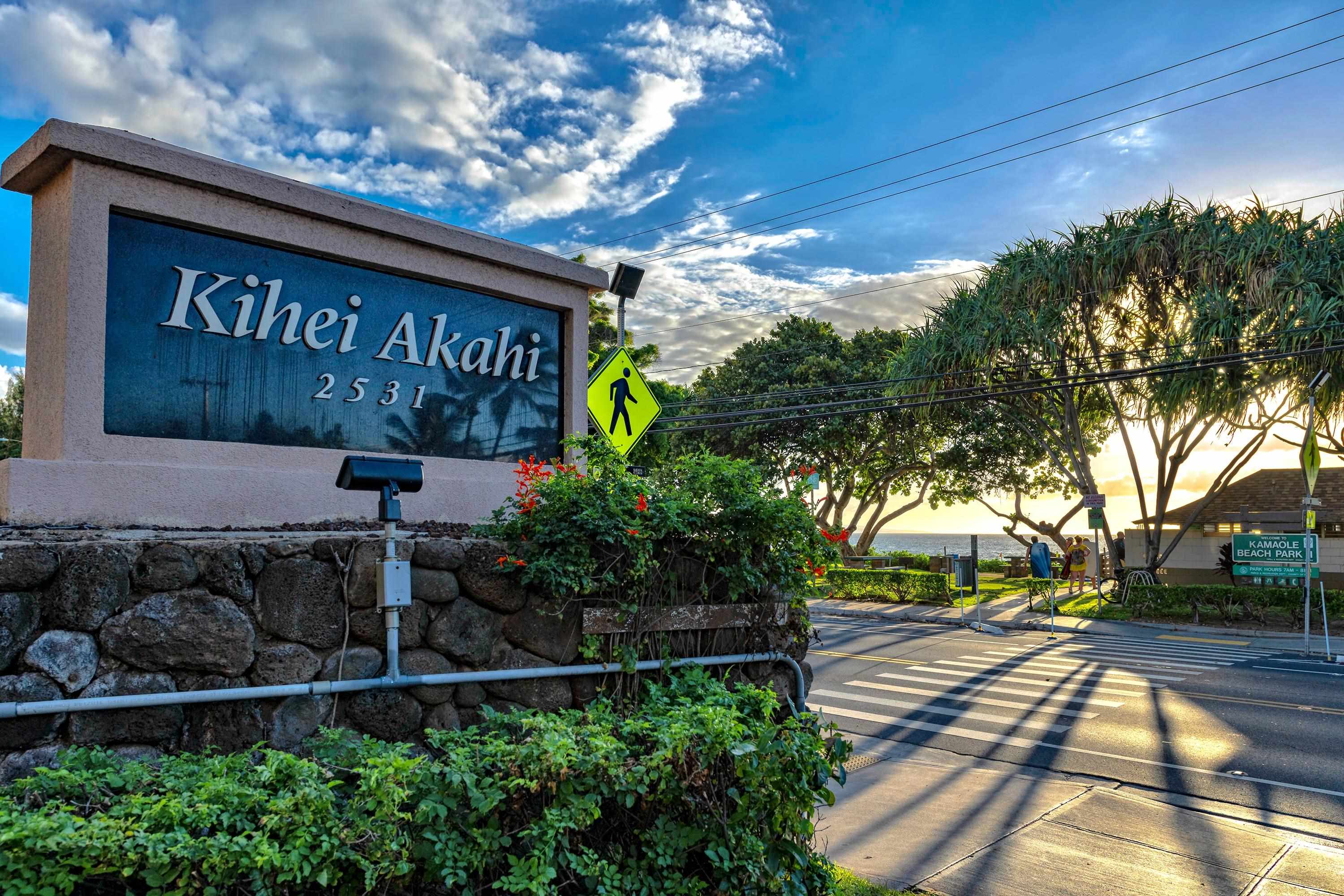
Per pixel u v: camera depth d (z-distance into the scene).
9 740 2.91
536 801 3.24
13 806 2.53
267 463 4.55
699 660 4.45
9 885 2.25
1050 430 23.88
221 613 3.33
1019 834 6.38
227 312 4.52
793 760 3.70
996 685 12.63
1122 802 7.20
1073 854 5.94
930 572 32.00
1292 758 8.56
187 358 4.38
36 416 4.24
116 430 4.14
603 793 3.26
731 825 3.58
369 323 5.10
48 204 4.25
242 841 2.52
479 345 5.65
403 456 5.20
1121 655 15.77
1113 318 21.78
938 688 12.45
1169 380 19.62
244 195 4.45
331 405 4.91
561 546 4.07
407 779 2.94
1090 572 29.94
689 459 4.88
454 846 2.92
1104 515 22.38
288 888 2.65
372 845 2.74
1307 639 16.16
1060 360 21.20
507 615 4.03
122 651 3.13
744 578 4.57
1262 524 23.31
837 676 13.47
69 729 3.01
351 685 3.50
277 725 3.39
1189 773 8.06
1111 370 21.81
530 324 5.98
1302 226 18.91
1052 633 19.31
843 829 6.54
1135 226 20.14
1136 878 5.49
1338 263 18.17
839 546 4.91
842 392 29.81
